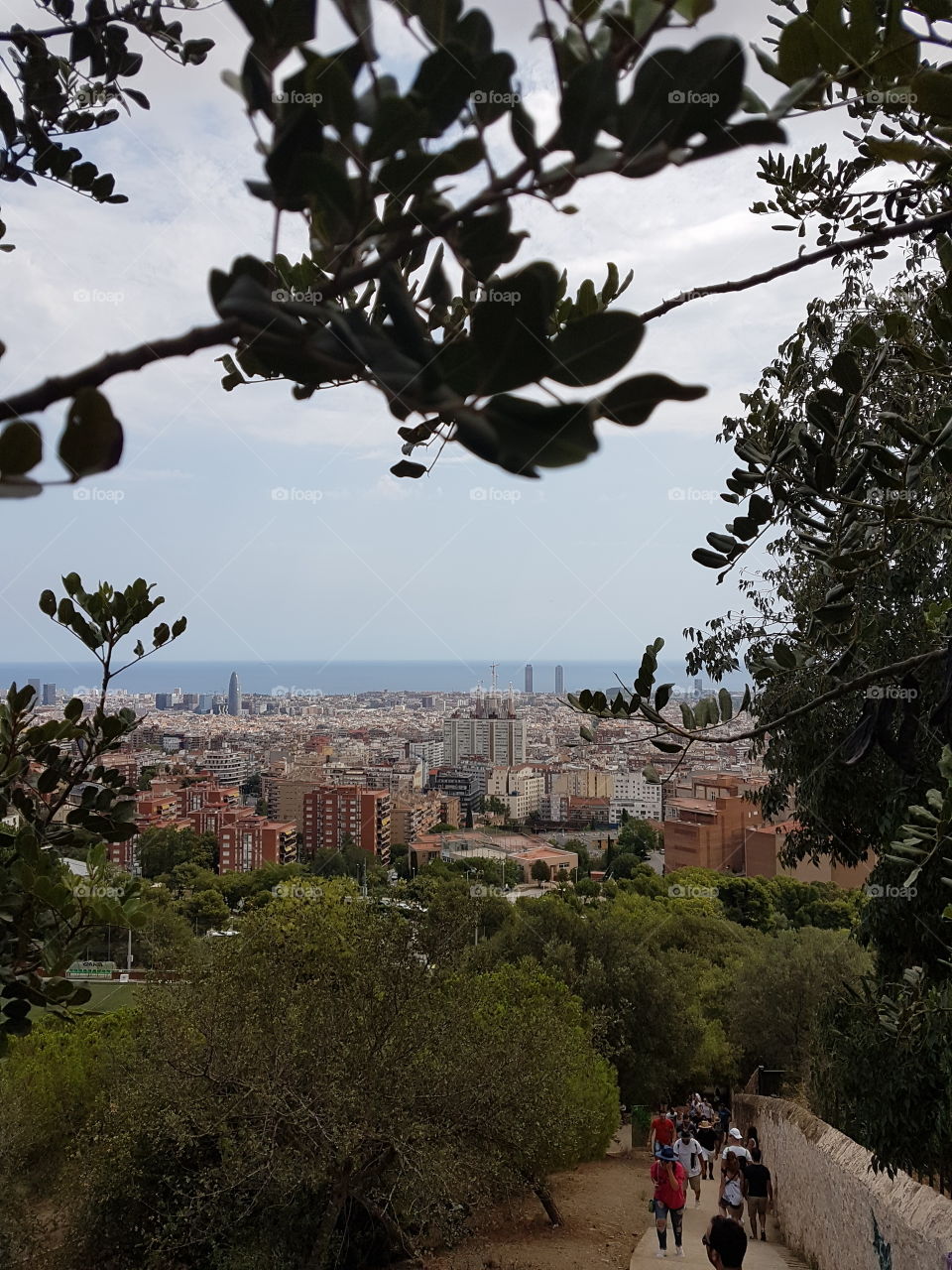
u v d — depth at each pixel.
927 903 5.70
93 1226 9.29
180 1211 8.59
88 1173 9.31
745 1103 15.13
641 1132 16.34
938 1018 5.32
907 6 0.83
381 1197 8.61
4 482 0.34
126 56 1.17
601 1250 10.32
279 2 0.35
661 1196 9.95
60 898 1.32
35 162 1.16
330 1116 8.07
